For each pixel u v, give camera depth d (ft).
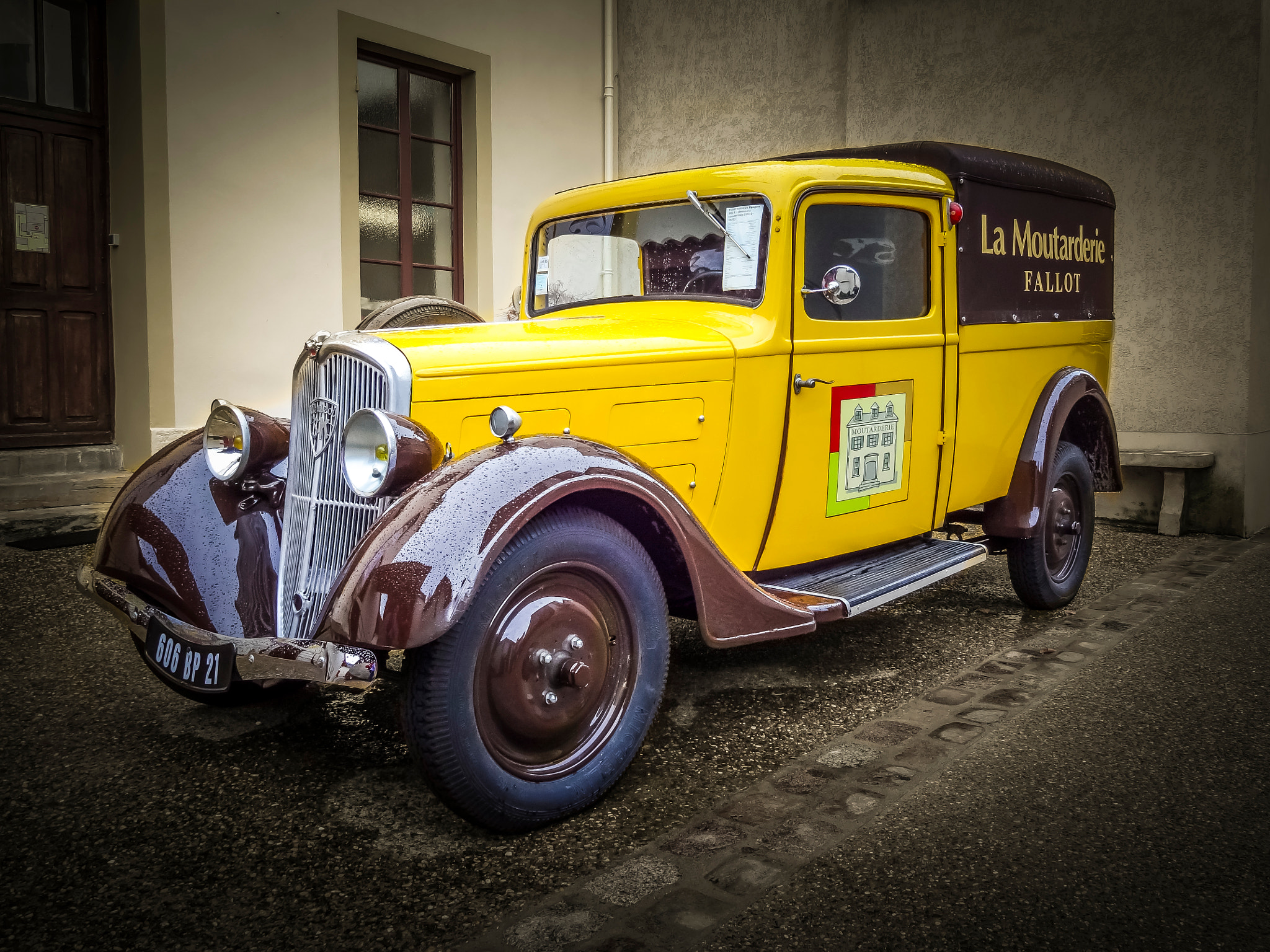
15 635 12.66
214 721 10.15
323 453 8.67
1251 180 18.70
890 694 10.96
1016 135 21.42
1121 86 20.02
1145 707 10.40
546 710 7.63
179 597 9.16
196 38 19.52
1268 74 19.02
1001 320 12.91
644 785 8.63
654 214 11.47
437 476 7.47
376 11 22.44
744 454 10.24
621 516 8.84
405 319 16.55
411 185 24.47
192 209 19.72
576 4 27.20
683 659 12.32
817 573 11.37
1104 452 14.69
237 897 6.83
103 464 20.11
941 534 18.99
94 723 10.03
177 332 19.67
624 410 9.30
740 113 26.18
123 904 6.73
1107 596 15.29
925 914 6.57
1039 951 6.15
